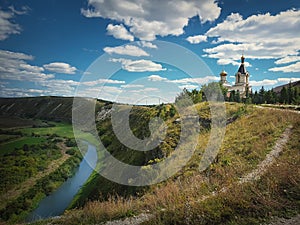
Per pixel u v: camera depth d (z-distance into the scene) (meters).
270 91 58.78
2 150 48.75
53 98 143.62
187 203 8.25
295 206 7.00
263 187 8.62
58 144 56.09
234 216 6.92
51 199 30.33
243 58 76.25
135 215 8.80
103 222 8.57
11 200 30.47
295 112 25.30
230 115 26.81
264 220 6.48
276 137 16.70
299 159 11.31
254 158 13.61
